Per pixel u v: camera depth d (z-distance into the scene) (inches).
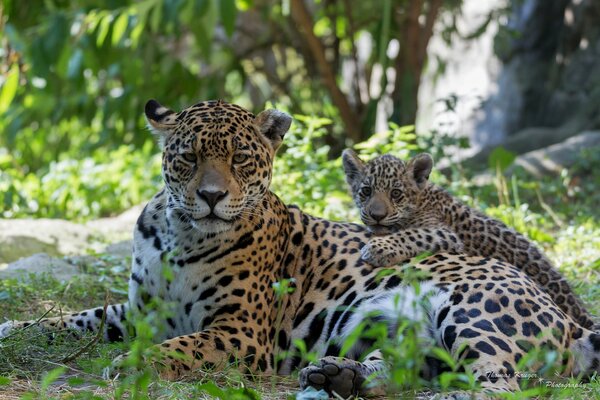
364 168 480.1
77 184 774.5
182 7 832.9
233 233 360.2
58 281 481.1
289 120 380.5
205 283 359.3
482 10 1151.0
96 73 935.0
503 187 645.9
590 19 984.3
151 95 1008.2
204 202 349.4
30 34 948.6
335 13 1047.0
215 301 358.0
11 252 580.1
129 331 371.2
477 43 1156.5
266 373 356.2
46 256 535.5
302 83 1136.2
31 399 273.7
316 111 1072.8
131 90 995.3
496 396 289.9
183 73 1018.1
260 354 352.8
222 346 342.0
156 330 297.0
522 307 331.6
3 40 956.0
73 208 758.5
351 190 491.8
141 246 373.7
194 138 356.8
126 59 970.7
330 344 362.0
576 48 1005.8
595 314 457.4
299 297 376.5
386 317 351.6
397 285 358.6
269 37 1117.7
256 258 364.5
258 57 1224.8
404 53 932.0
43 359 350.9
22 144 1075.3
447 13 1109.7
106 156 982.4
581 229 583.2
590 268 529.0
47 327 382.3
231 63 1102.4
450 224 470.9
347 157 490.3
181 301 363.3
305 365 368.5
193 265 360.2
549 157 808.9
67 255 581.3
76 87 934.4
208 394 305.7
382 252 375.6
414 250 397.4
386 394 310.8
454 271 351.9
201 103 376.5
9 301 448.5
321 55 940.0
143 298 372.2
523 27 1067.3
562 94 999.0
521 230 593.9
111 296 478.3
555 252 571.5
